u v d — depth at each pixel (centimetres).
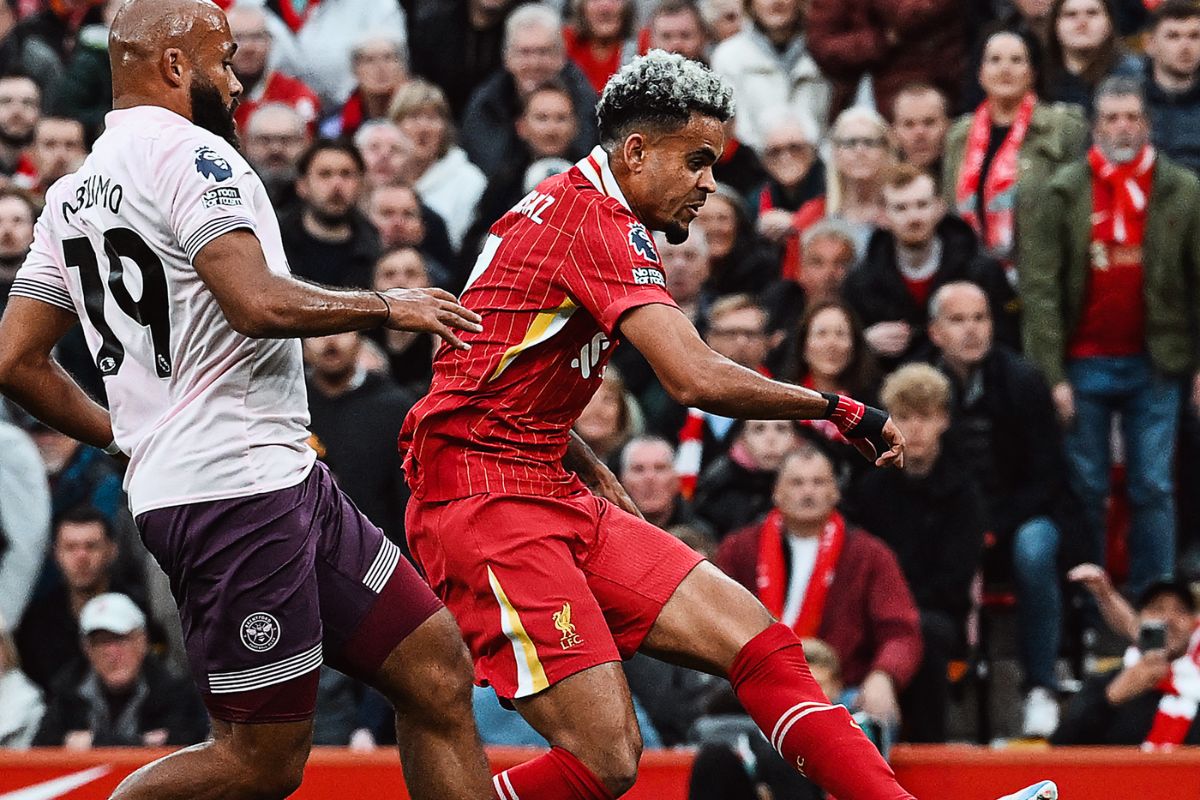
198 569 1424
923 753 2094
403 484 2570
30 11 3778
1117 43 3147
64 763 2125
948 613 2542
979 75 3141
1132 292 2827
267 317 1343
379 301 1362
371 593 1474
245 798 1465
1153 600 2444
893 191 2761
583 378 1560
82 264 1438
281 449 1434
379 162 3100
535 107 3091
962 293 2664
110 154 1412
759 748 2070
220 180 1374
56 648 2656
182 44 1422
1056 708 2580
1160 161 2830
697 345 1467
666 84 1514
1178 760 2066
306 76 3469
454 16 3428
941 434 2548
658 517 2523
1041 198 2838
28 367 1484
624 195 1535
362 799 2097
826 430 2634
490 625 1545
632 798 2098
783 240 3008
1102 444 2850
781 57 3312
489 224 3078
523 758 2066
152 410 1434
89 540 2619
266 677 1434
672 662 1583
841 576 2423
